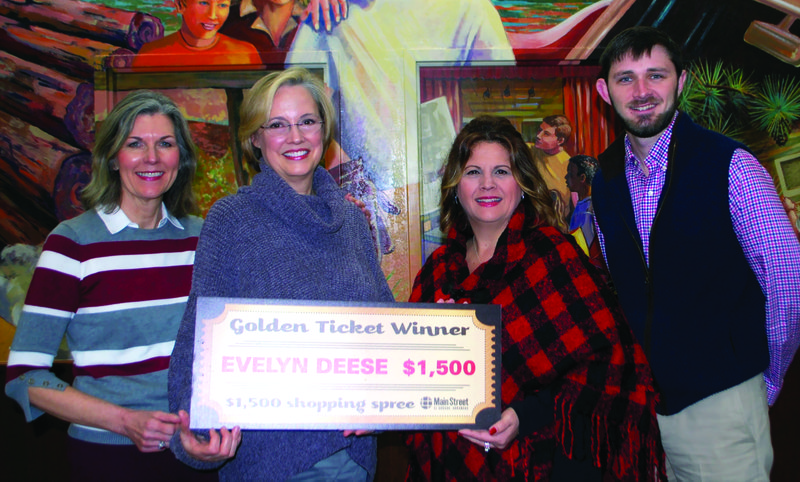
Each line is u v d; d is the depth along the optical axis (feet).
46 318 3.96
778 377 4.79
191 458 3.40
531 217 4.58
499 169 4.44
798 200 8.59
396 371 3.62
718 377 4.56
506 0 8.65
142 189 4.26
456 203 4.98
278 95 3.86
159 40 8.46
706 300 4.66
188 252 4.52
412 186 8.67
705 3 8.56
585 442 3.99
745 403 4.60
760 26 8.54
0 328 8.25
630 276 5.07
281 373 3.47
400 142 8.68
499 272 4.37
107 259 4.20
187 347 3.47
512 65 8.69
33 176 8.43
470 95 8.78
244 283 3.61
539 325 4.13
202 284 3.51
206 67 8.48
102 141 4.26
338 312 3.57
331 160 8.65
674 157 4.78
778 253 4.42
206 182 8.61
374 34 8.65
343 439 3.63
